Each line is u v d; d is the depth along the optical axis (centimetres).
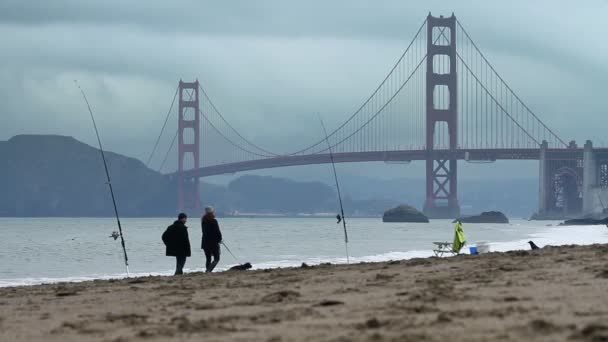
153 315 3366
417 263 6066
